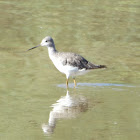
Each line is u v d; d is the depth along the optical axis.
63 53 16.77
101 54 20.75
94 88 15.77
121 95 14.88
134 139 10.92
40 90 15.31
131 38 23.78
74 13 28.56
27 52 20.81
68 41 22.66
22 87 15.59
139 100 14.32
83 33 24.30
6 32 23.84
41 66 18.58
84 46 21.92
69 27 25.36
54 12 28.73
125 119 12.52
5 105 13.55
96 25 25.98
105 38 23.55
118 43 22.81
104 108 13.52
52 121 12.27
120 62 19.55
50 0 32.28
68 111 13.15
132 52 21.30
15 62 18.97
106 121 12.33
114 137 11.06
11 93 14.84
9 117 12.48
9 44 21.88
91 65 16.58
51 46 16.86
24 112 12.96
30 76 17.05
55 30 24.55
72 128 11.73
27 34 23.64
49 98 14.44
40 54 20.62
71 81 16.88
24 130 11.55
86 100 14.29
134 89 15.59
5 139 10.83
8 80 16.34
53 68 18.39
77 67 16.19
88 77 17.34
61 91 15.34
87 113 13.04
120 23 26.53
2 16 27.06
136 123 12.16
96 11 29.12
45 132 11.37
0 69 17.77
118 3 31.36
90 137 11.09
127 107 13.60
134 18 27.56
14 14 27.73
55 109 13.33
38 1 31.84
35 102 13.93
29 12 28.44
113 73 17.86
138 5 30.88
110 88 15.73
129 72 17.97
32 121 12.23
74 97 14.62
